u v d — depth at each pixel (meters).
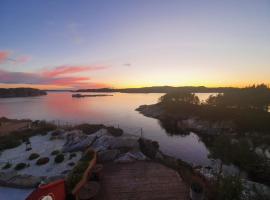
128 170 10.24
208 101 73.50
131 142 15.80
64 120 48.88
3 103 109.56
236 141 14.00
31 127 27.44
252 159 13.27
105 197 7.78
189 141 32.56
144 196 7.84
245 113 45.44
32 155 15.45
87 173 8.55
